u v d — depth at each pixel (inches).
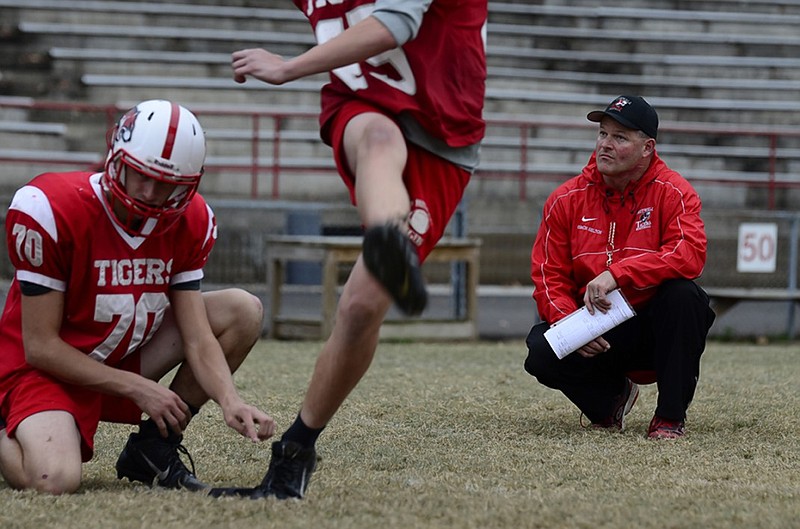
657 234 672.4
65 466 477.1
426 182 434.6
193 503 457.1
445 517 434.9
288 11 2566.4
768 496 491.5
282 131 2290.8
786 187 2330.2
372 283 400.5
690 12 2738.7
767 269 1572.3
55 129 2203.5
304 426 454.3
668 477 535.8
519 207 2078.0
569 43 2620.6
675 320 655.1
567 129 2429.9
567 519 432.5
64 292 480.7
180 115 453.1
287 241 1389.0
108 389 483.8
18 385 494.9
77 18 2444.6
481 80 450.9
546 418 733.9
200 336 499.8
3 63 2314.2
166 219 477.4
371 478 522.6
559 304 679.1
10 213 472.1
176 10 2474.2
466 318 1429.6
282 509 442.9
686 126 2509.8
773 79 2652.6
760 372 1023.6
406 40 410.6
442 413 747.4
